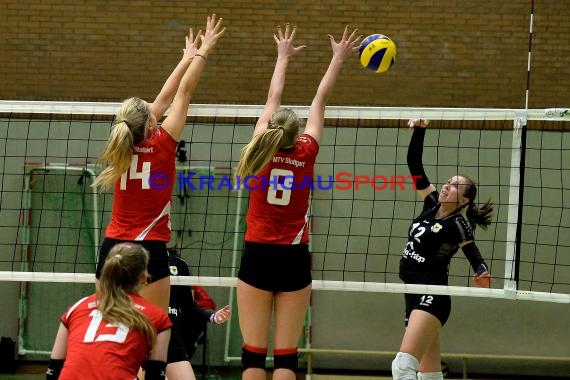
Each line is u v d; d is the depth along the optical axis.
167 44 20.50
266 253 9.69
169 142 9.83
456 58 20.38
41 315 19.94
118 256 8.15
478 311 19.84
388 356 19.98
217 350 19.91
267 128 9.58
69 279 11.97
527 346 19.78
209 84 20.55
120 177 9.70
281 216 9.70
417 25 20.42
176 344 10.56
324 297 20.02
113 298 8.04
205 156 19.92
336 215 19.84
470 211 12.54
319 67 20.44
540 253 19.70
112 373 7.70
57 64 20.50
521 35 20.34
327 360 20.08
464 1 20.38
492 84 20.34
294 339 9.79
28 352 19.78
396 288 11.74
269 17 20.50
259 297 9.73
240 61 20.55
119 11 20.52
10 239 19.86
